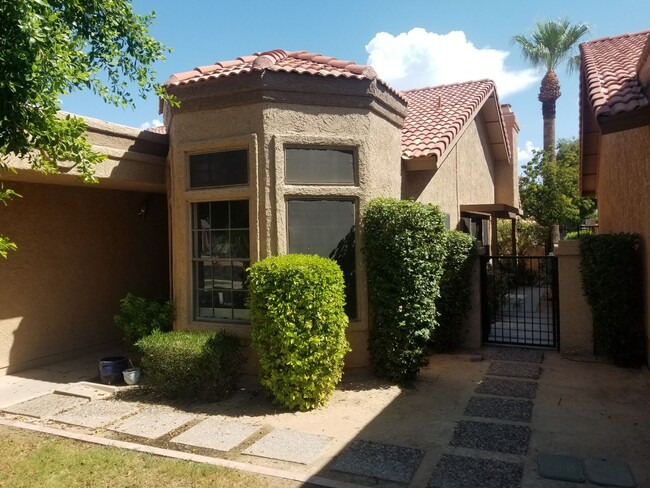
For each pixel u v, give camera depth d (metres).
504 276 13.88
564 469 4.81
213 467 5.01
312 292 6.51
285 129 7.70
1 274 8.68
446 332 9.45
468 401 6.85
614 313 8.23
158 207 12.23
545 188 22.84
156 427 6.14
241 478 4.81
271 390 6.70
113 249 10.89
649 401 6.66
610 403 6.64
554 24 28.62
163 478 4.84
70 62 4.79
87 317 10.22
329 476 4.84
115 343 10.84
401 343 7.59
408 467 4.96
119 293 10.99
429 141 10.59
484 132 16.92
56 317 9.59
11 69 4.38
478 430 5.85
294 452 5.32
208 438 5.76
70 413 6.74
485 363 8.80
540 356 9.19
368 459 5.14
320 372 6.56
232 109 7.86
